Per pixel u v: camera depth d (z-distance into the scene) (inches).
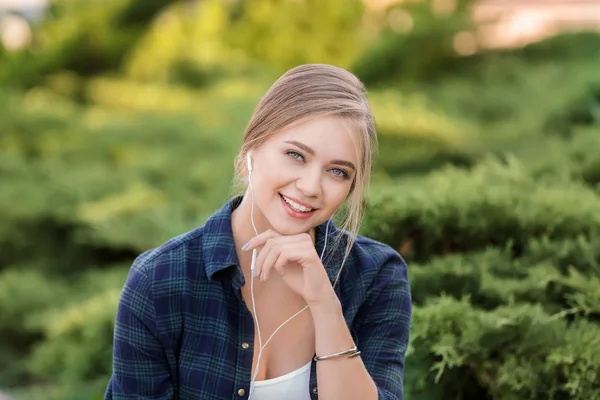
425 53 401.1
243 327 109.6
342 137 104.1
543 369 142.4
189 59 484.1
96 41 506.9
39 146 384.2
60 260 315.6
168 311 108.6
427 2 406.6
